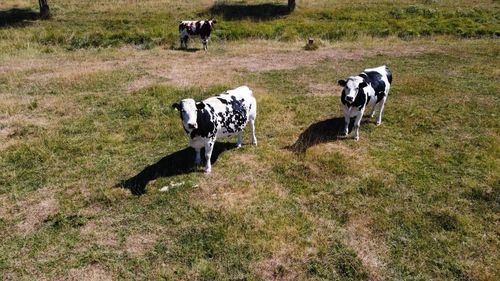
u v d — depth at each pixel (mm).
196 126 7449
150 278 5828
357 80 8984
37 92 12914
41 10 25516
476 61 16953
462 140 9812
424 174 8312
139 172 8383
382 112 11398
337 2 30500
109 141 9625
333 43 20859
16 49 18734
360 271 5938
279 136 9930
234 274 5887
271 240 6426
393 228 6797
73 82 13695
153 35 21281
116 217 7059
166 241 6508
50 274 5887
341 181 8062
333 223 6898
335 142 9648
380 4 29594
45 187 7922
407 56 17969
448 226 6828
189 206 7305
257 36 22000
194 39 21172
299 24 23734
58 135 9828
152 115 11086
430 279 5840
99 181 8094
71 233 6688
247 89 8938
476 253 6273
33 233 6703
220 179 8078
